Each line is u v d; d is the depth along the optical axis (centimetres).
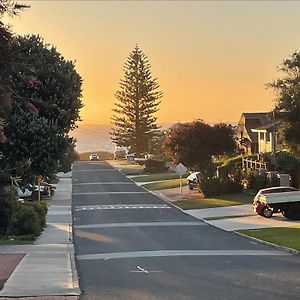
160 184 6188
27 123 2473
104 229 3023
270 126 6312
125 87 10750
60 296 1292
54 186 6019
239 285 1427
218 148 5894
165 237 2658
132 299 1267
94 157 12725
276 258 1959
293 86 3672
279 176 4334
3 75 852
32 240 2534
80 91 2706
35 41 2528
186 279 1529
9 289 1363
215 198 4572
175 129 6122
